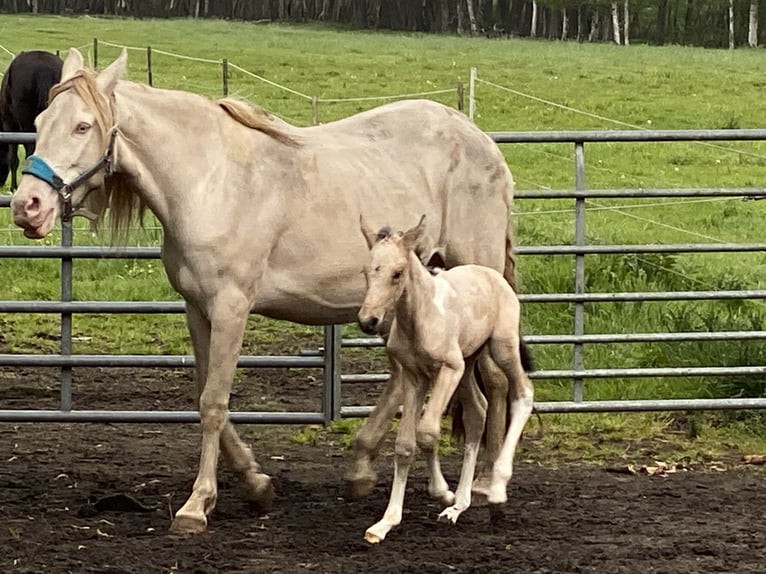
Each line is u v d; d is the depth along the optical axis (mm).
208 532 5109
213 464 5191
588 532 5180
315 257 5387
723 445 6871
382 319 4656
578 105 26469
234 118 5332
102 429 7125
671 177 18188
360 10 63031
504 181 6051
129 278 10750
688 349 7898
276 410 7359
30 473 6055
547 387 7734
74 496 5660
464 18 64500
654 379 7812
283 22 62719
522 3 66062
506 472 5262
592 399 7484
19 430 7043
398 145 5805
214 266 5125
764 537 5090
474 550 4852
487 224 5996
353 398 7754
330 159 5504
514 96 27641
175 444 6789
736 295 7012
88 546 4859
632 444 6863
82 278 10695
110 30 45281
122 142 5059
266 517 5391
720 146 21250
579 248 6891
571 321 8961
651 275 9805
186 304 5395
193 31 47188
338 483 6016
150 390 7867
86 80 4969
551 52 43562
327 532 5133
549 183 17328
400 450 5020
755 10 58406
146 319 9766
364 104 25359
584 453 6680
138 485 5883
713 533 5137
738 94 29469
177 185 5117
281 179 5320
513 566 4656
